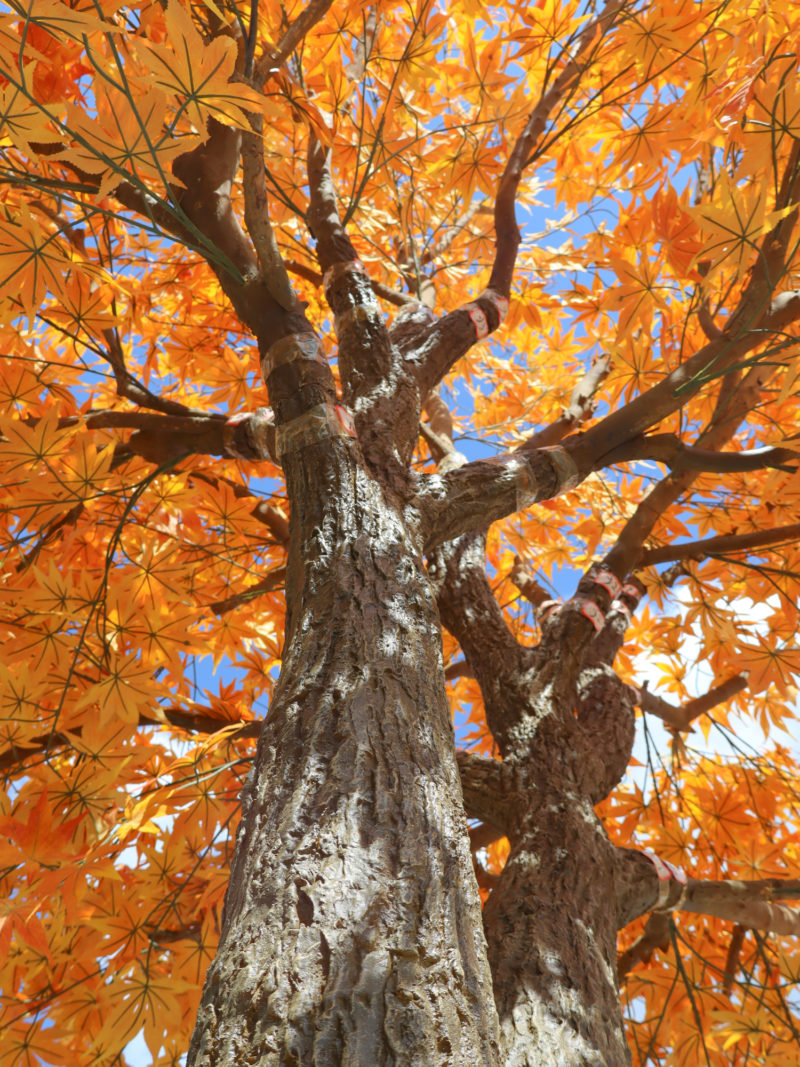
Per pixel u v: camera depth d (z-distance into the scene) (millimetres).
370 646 1622
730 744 3934
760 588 3428
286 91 2510
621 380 3012
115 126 1304
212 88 1207
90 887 2795
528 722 2619
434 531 2193
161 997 2654
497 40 3207
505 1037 1686
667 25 2758
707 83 2814
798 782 4484
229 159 2238
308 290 4078
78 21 1139
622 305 2689
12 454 2541
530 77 3502
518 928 1974
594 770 2562
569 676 2762
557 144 3635
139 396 2883
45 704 2959
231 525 3205
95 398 4258
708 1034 3508
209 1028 1002
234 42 1167
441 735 1542
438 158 3744
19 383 2787
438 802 1369
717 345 2539
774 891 2570
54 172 2260
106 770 2520
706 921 4266
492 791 2451
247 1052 939
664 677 4281
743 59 2689
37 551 2949
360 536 1881
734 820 4016
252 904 1152
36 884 2422
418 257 4098
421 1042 977
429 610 1806
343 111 3209
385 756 1392
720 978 3688
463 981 1100
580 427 3918
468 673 3553
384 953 1061
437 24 2918
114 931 2838
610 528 5004
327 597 1751
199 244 2260
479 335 2885
